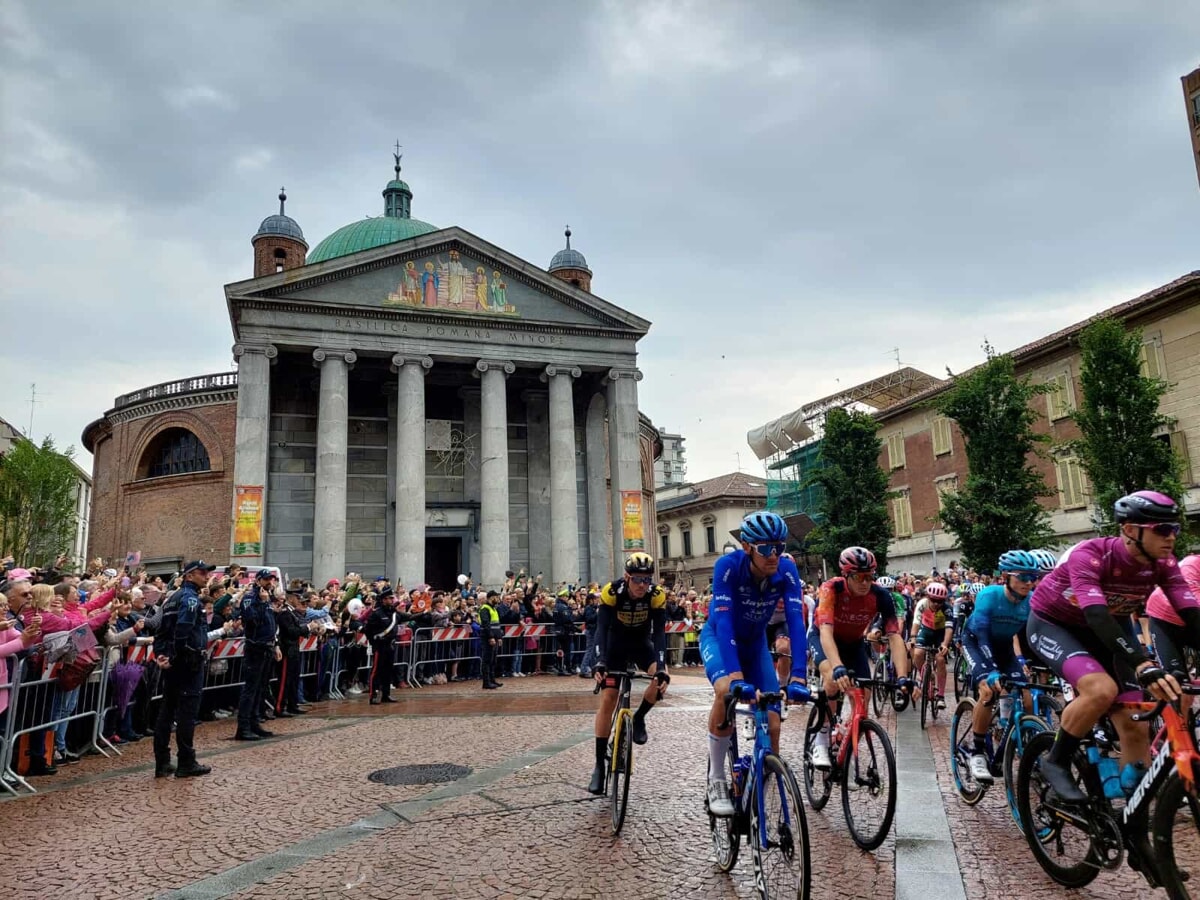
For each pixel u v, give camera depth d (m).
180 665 8.80
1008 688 6.07
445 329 32.34
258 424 29.14
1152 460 22.98
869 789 5.71
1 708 8.04
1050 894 4.82
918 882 5.02
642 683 17.66
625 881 5.18
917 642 10.98
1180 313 28.30
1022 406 26.86
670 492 78.31
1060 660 4.83
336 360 30.70
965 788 6.83
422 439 31.25
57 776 8.87
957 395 27.70
